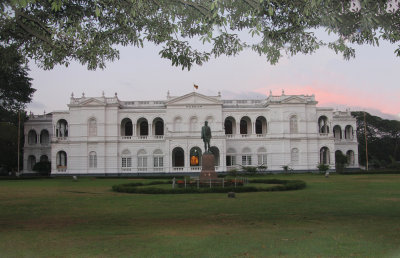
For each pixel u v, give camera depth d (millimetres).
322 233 15625
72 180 64312
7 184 52906
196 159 80250
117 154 84375
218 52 19453
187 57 19484
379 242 13867
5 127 75188
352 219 19219
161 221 19328
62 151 89938
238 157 85312
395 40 16547
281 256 12062
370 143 119625
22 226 18328
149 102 88500
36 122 94875
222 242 14094
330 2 15203
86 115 84812
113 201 29219
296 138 85125
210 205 25594
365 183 46062
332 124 88062
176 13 17453
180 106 85125
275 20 18000
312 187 40812
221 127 85000
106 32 20688
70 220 20094
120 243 14133
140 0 16297
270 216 20422
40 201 29766
